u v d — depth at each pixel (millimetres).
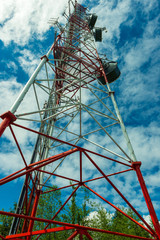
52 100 15133
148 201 6875
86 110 10719
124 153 8969
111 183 7887
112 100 12102
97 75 16891
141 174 7832
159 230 6199
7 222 28109
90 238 5602
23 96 8250
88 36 18672
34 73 9789
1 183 5648
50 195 22516
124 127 10125
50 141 14281
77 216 20438
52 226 20594
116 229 23328
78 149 8125
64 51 15625
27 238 8758
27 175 8656
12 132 7438
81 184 10102
